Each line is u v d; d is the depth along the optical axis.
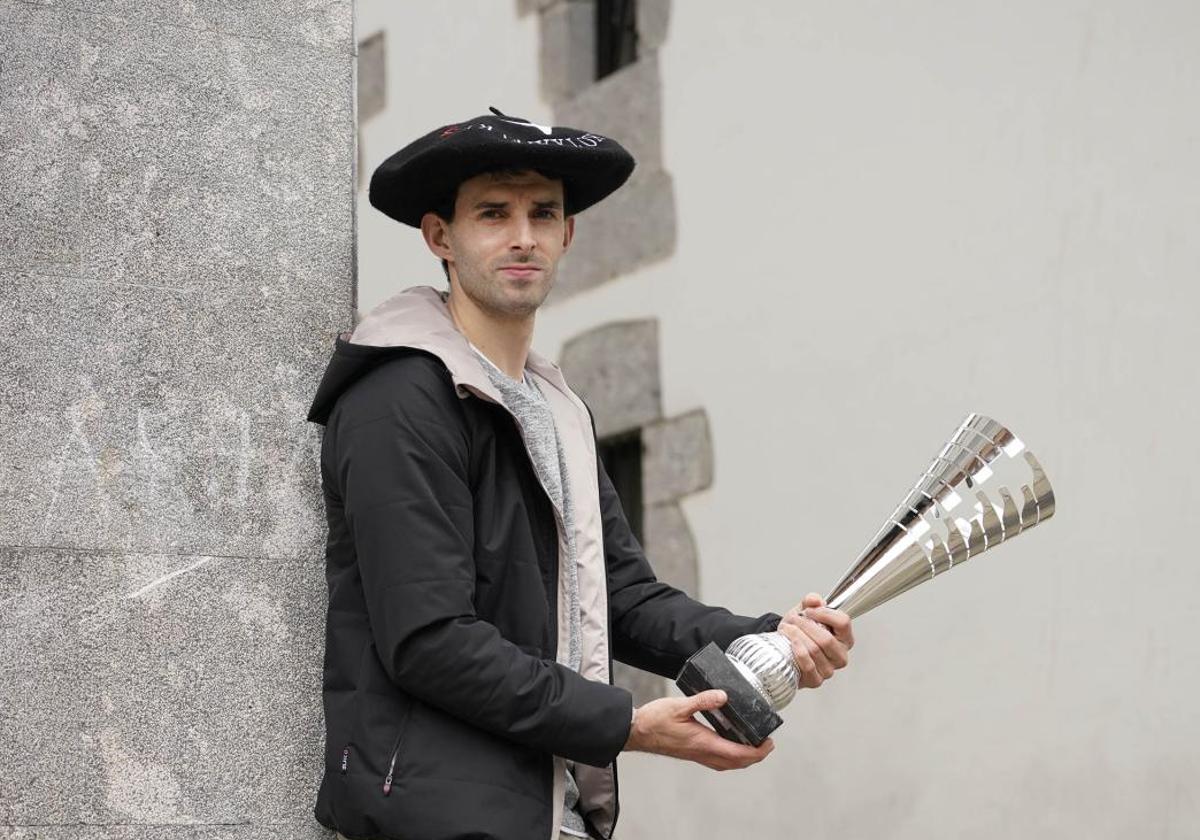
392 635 3.82
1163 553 8.03
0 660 4.09
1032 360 8.75
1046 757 8.42
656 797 10.75
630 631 4.55
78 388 4.25
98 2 4.42
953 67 9.37
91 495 4.22
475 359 4.09
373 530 3.88
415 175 4.17
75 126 4.35
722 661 3.93
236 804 4.23
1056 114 8.79
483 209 4.17
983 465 4.11
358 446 3.95
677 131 11.16
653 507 11.04
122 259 4.34
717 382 10.68
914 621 9.22
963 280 9.17
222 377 4.38
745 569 10.33
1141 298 8.27
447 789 3.80
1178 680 7.89
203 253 4.42
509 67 12.55
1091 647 8.29
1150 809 7.93
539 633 4.01
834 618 4.03
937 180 9.39
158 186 4.40
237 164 4.48
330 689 4.08
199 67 4.49
